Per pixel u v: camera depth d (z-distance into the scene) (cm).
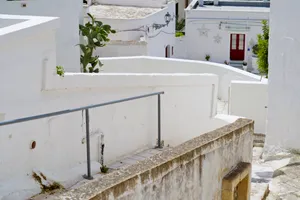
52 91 576
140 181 377
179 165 435
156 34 2222
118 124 691
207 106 813
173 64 1434
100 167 632
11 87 514
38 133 558
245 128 592
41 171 557
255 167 844
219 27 2667
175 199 434
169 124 790
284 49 869
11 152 520
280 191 732
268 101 900
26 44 529
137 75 703
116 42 1825
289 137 890
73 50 1011
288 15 853
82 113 625
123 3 2488
